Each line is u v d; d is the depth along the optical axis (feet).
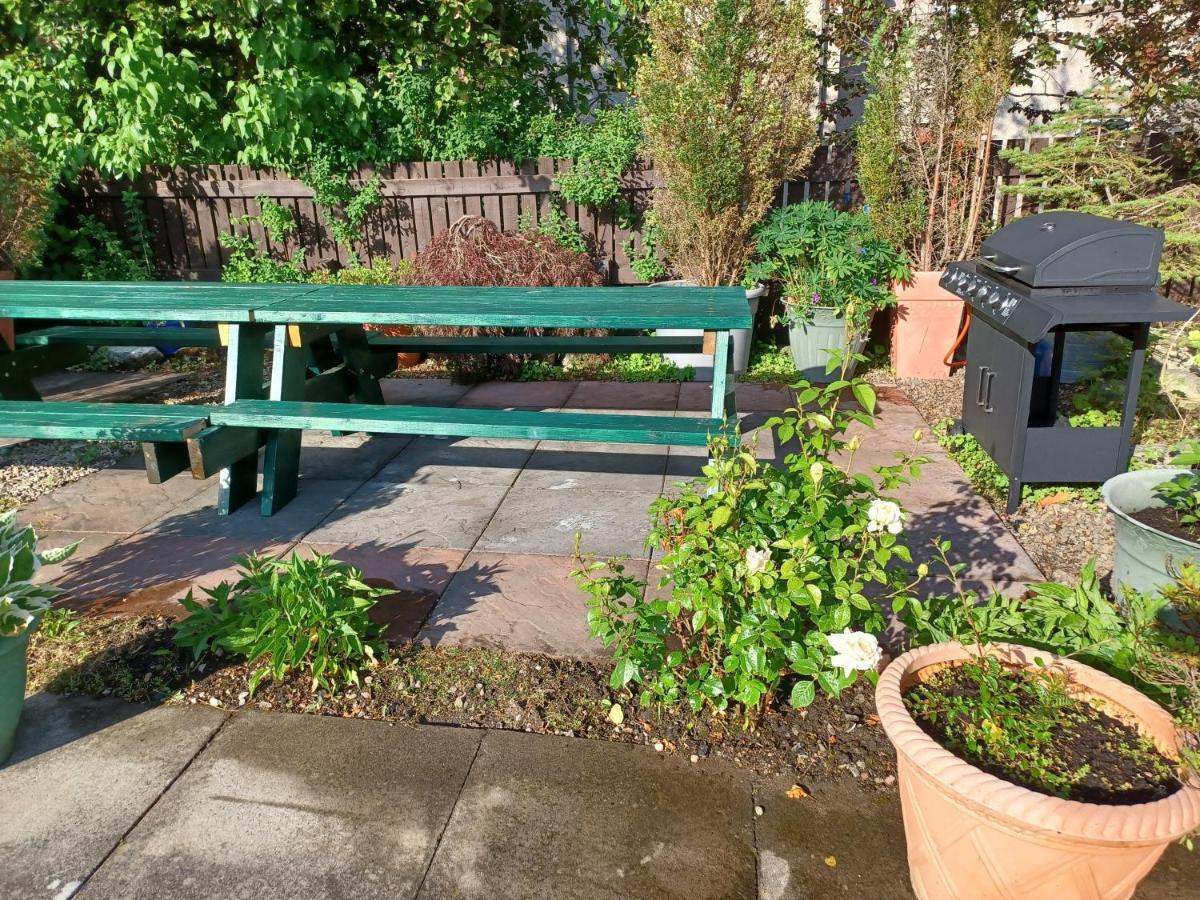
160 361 23.27
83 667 9.09
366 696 8.54
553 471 14.78
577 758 7.63
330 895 6.29
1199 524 9.11
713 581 7.12
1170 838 4.83
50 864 6.61
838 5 25.40
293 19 25.55
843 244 19.44
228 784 7.41
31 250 23.30
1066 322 10.66
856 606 7.20
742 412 17.79
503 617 9.90
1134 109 19.77
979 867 5.45
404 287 15.58
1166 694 6.97
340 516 13.04
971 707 6.08
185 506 13.58
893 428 16.39
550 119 27.09
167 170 26.61
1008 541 11.43
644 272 24.20
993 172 20.89
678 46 19.89
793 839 6.72
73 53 26.50
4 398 17.08
